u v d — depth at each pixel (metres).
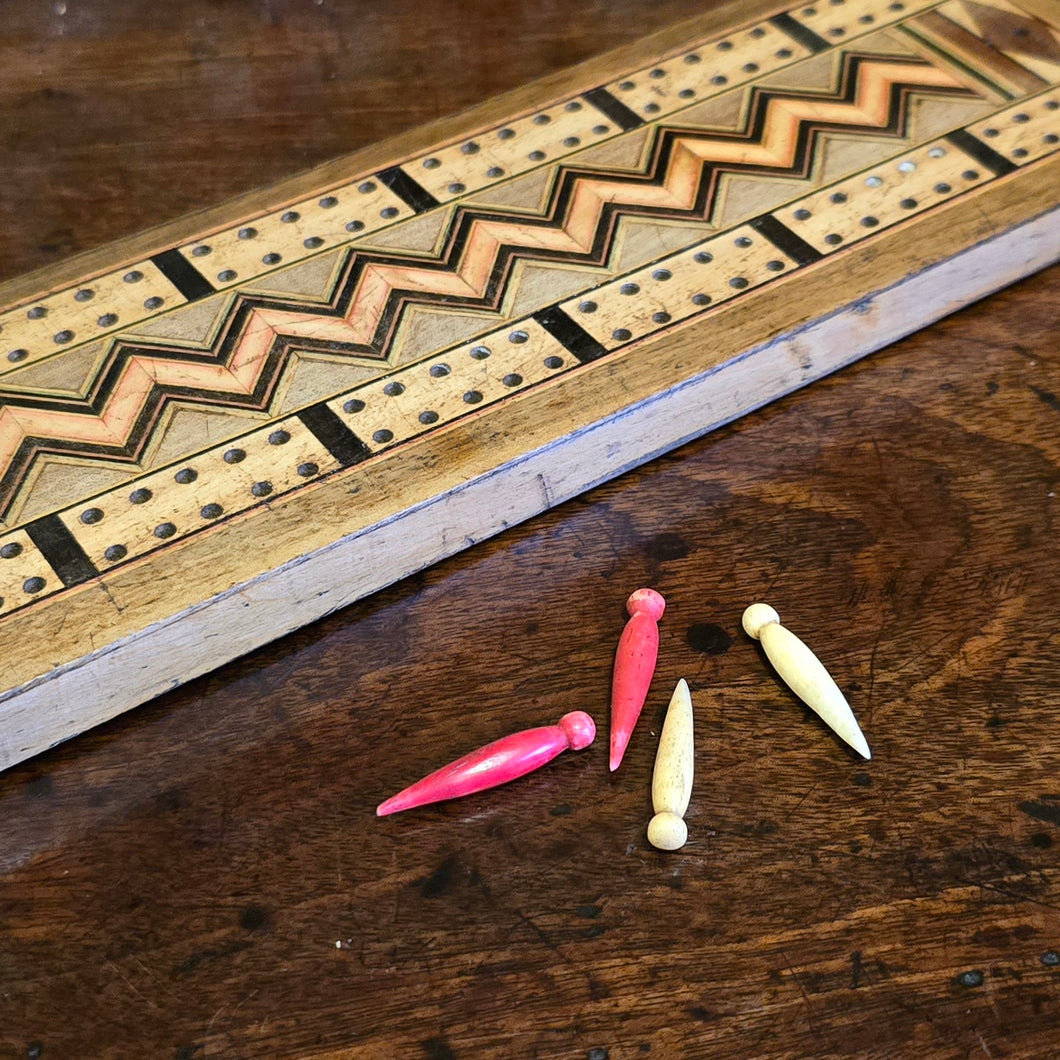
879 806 0.22
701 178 0.29
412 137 0.30
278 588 0.24
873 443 0.27
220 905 0.22
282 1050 0.20
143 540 0.24
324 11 0.35
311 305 0.27
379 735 0.23
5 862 0.22
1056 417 0.27
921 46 0.32
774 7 0.33
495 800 0.23
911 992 0.21
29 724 0.23
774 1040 0.20
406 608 0.25
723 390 0.26
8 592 0.23
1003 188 0.29
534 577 0.25
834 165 0.29
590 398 0.25
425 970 0.21
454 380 0.26
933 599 0.25
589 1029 0.21
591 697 0.24
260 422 0.25
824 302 0.27
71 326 0.27
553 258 0.28
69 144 0.32
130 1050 0.20
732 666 0.24
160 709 0.24
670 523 0.26
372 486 0.24
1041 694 0.24
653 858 0.22
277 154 0.31
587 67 0.32
